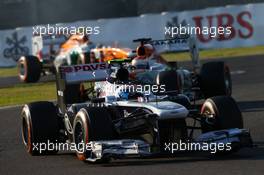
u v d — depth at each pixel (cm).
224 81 4912
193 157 3080
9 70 10012
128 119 3114
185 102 3284
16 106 5881
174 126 2947
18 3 13112
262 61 8700
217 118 3036
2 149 3788
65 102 3628
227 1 13038
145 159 3111
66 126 3481
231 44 10800
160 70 4544
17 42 10438
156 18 10738
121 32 10694
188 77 4844
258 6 10706
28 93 6881
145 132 3067
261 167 2736
